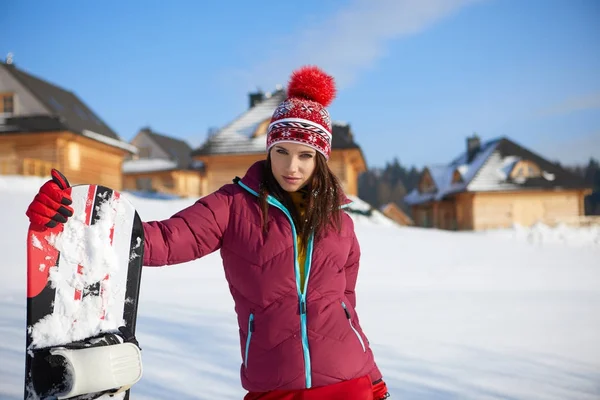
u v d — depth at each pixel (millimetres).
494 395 2420
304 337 1372
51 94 22156
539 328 3848
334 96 1601
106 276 1277
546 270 8227
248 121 22391
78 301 1243
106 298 1270
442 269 7801
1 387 2137
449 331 3689
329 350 1378
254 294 1400
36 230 1233
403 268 7695
